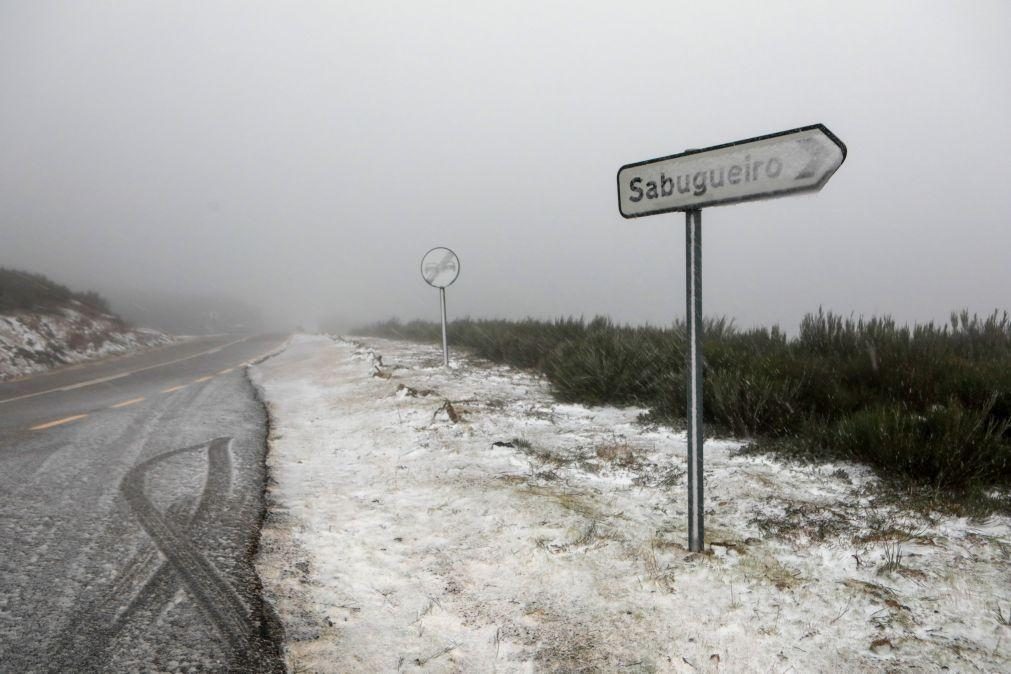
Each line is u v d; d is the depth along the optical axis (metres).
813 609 2.17
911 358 4.77
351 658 2.06
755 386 4.52
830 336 6.28
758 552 2.63
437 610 2.35
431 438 4.95
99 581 2.61
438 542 2.95
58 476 4.23
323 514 3.42
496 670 1.98
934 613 2.10
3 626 2.23
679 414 5.14
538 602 2.36
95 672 1.96
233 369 12.37
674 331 7.38
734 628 2.10
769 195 2.08
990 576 2.31
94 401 8.07
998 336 5.86
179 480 4.11
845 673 1.84
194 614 2.33
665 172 2.39
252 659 2.05
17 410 7.41
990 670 1.81
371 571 2.69
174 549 2.95
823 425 4.09
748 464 3.88
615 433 4.93
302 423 6.10
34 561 2.80
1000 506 2.94
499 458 4.30
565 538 2.87
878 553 2.53
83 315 19.67
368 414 6.20
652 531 2.91
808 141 1.95
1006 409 3.88
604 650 2.04
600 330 9.58
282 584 2.59
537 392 7.37
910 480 3.29
